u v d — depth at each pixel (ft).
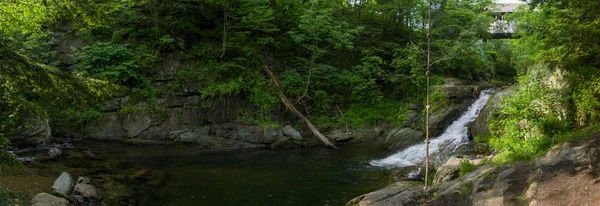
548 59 37.14
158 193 33.40
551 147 28.55
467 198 24.61
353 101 70.69
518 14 69.87
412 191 27.99
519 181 24.45
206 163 46.09
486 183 25.71
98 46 62.95
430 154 47.01
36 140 49.26
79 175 36.76
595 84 31.09
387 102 70.18
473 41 73.41
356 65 77.05
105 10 26.30
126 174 38.68
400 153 51.42
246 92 64.08
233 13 72.13
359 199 29.43
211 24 73.67
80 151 48.47
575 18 33.63
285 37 78.28
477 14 87.20
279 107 64.18
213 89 62.49
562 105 33.86
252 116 62.49
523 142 32.45
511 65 97.55
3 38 21.74
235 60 67.51
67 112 58.13
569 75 34.55
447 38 79.56
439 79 68.13
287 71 71.05
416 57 71.10
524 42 57.06
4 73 20.81
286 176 40.47
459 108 60.18
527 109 34.06
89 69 60.75
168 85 62.85
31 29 27.48
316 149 56.29
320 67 68.95
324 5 73.51
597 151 24.79
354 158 50.14
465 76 76.64
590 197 19.93
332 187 36.35
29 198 27.58
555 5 38.24
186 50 66.95
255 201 31.96
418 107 65.67
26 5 24.80
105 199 30.55
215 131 59.93
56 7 25.03
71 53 66.49
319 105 68.13
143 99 61.00
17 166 22.91
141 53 63.93
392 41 82.17
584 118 31.50
